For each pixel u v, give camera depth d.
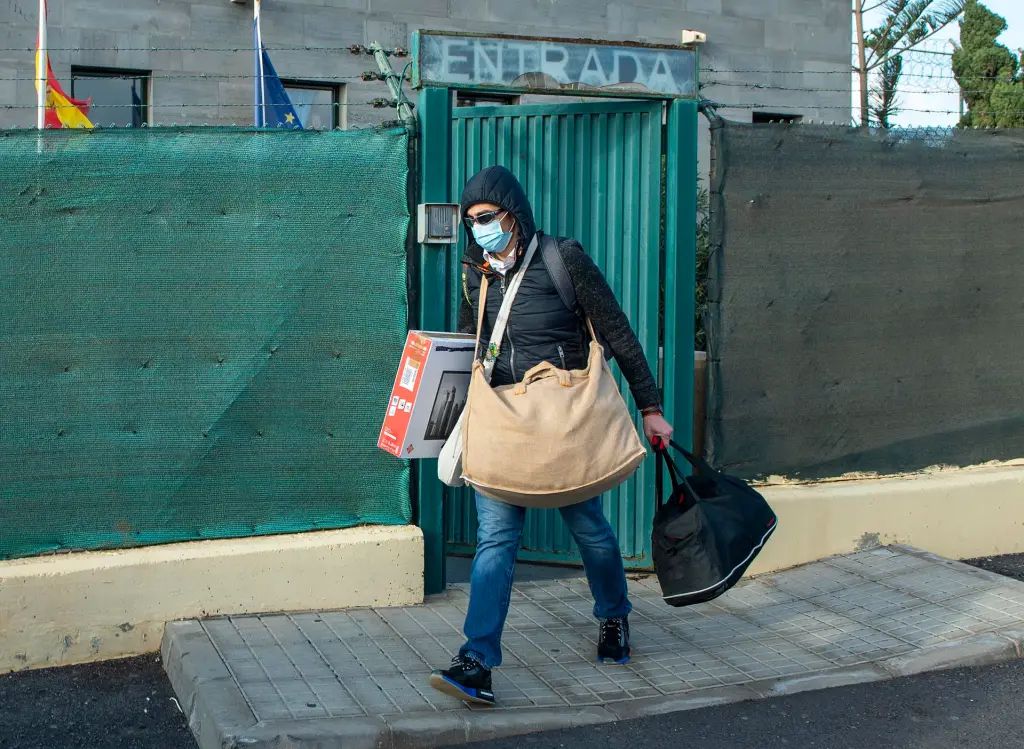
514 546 3.70
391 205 4.57
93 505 4.31
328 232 4.51
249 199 4.43
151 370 4.35
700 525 3.70
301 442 4.54
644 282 5.07
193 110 9.94
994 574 5.02
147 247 4.32
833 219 5.35
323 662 3.95
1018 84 16.23
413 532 4.64
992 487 5.65
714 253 5.14
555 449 3.47
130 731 3.62
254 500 4.51
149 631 4.25
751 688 3.90
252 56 10.08
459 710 3.60
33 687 3.94
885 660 4.15
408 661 4.00
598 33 11.34
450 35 4.57
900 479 5.61
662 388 5.08
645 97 4.86
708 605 4.78
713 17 11.96
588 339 3.80
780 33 12.31
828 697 3.90
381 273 4.57
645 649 4.26
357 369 4.58
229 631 4.20
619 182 5.09
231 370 4.44
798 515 5.23
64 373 4.26
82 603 4.14
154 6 9.73
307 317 4.51
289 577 4.43
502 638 4.35
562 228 5.19
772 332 5.28
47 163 4.21
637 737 3.57
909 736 3.62
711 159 5.13
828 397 5.43
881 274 5.47
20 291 4.20
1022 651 4.28
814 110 12.60
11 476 4.20
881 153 5.40
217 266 4.41
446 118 4.62
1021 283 5.79
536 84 4.70
